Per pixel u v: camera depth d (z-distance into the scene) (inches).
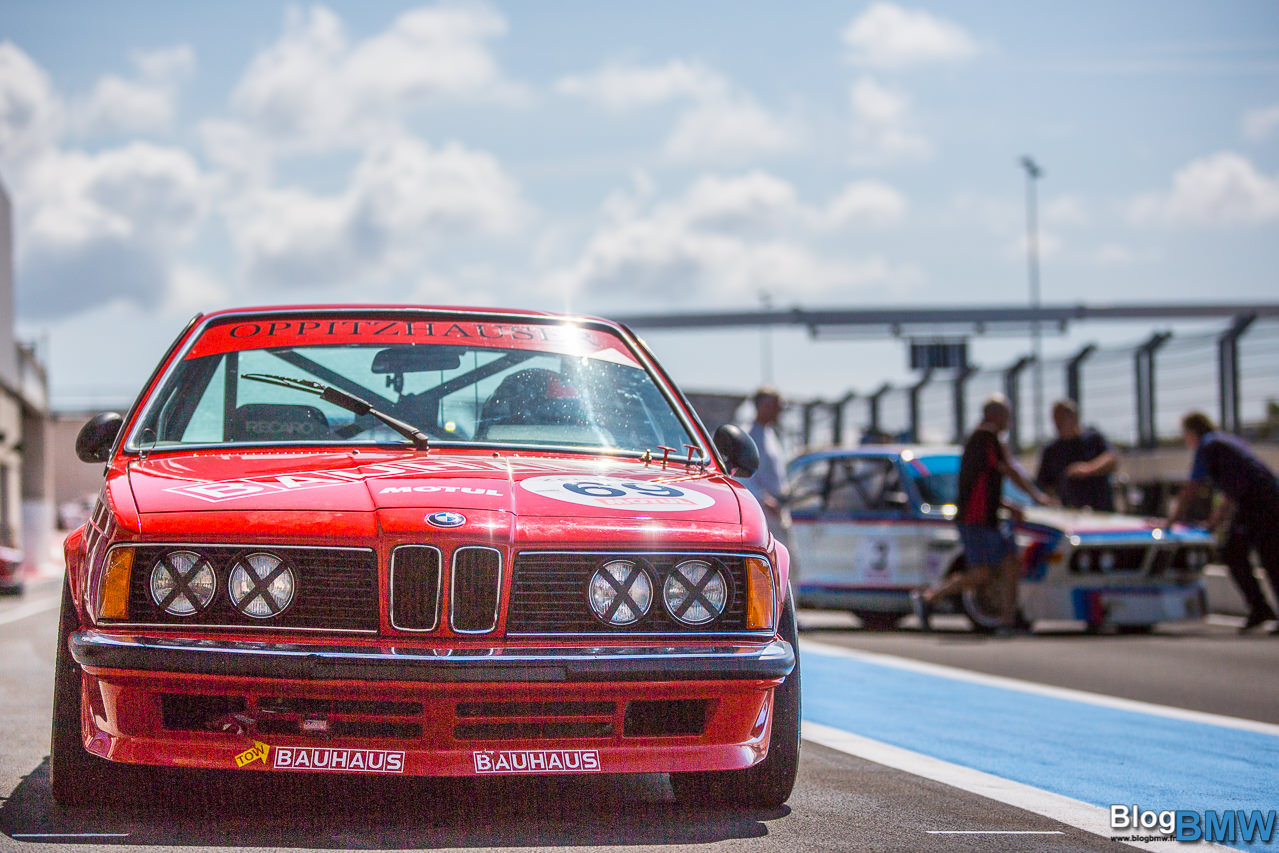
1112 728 475.2
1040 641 799.1
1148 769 399.2
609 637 294.5
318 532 287.7
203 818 299.9
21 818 297.7
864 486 932.0
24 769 357.7
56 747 302.0
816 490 956.6
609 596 295.4
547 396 372.8
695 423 386.9
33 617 996.6
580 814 315.9
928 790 360.2
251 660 279.9
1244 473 855.7
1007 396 1583.4
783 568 328.8
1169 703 538.0
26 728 429.7
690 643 299.3
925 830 310.7
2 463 2598.4
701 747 303.0
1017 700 544.1
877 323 2239.2
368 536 287.4
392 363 374.9
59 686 303.9
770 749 322.3
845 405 1808.6
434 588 287.4
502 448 353.1
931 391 1681.8
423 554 287.9
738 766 303.9
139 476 319.6
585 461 352.8
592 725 296.8
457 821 303.9
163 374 369.4
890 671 640.4
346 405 359.6
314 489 303.7
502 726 291.1
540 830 297.3
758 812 325.7
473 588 288.7
